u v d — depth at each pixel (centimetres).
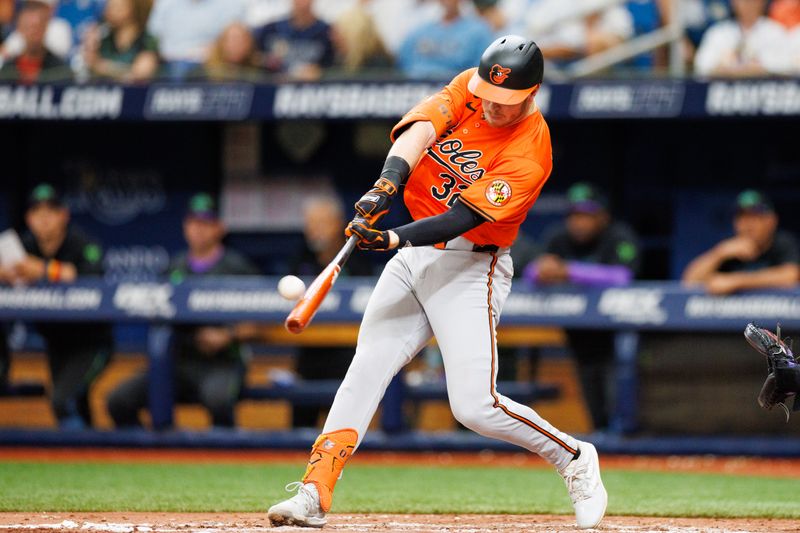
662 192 3938
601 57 3562
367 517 1827
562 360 3152
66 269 3094
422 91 3472
